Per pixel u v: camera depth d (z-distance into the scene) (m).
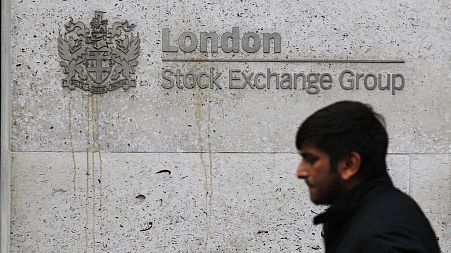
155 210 4.98
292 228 5.02
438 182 5.08
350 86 5.05
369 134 2.79
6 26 4.98
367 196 2.76
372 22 5.08
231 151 5.01
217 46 5.01
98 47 4.98
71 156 4.96
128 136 4.98
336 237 2.80
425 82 5.08
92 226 4.95
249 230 5.00
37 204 4.94
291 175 5.02
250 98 5.02
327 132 2.78
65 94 4.97
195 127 5.00
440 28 5.10
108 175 4.97
